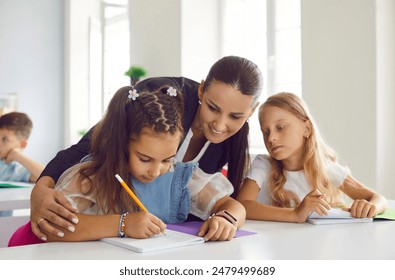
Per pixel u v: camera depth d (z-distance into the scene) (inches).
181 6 128.1
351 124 85.4
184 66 128.6
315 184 53.9
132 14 150.7
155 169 38.4
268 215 46.6
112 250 33.2
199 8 130.2
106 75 193.8
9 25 184.5
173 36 131.6
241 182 52.3
